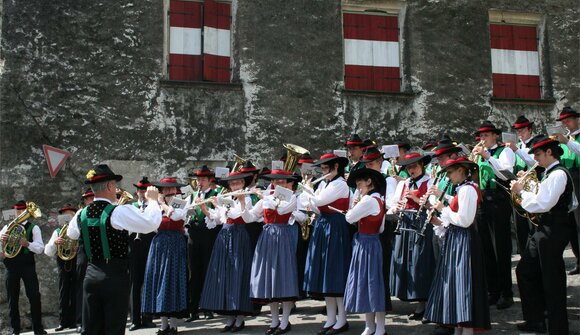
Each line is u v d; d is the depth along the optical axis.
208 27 11.32
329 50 11.65
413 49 12.05
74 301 8.78
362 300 5.91
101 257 5.22
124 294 5.26
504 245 7.04
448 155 6.41
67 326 8.83
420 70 11.99
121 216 5.21
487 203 7.11
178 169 10.70
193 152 10.79
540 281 6.02
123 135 10.56
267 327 7.13
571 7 12.83
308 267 6.58
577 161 7.38
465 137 11.95
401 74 12.12
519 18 12.80
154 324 7.86
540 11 12.77
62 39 10.54
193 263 7.97
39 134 10.28
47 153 10.02
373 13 12.19
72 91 10.47
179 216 6.96
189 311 7.29
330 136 11.41
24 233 8.57
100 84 10.59
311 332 6.64
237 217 6.88
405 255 6.82
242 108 11.11
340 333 6.44
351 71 11.94
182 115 10.84
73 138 10.38
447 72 12.10
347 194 6.60
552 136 7.00
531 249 5.98
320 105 11.45
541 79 12.76
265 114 11.17
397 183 7.30
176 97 10.85
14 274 8.54
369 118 11.62
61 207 10.20
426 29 12.17
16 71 10.32
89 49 10.62
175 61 11.17
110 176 5.38
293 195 6.70
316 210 6.75
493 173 7.09
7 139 10.16
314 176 7.91
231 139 10.98
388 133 11.65
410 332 6.39
